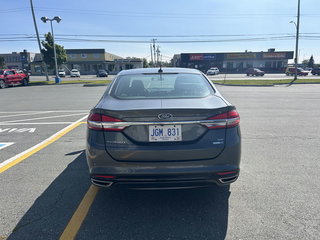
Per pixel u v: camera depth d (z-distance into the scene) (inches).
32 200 118.6
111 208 111.5
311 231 93.8
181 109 94.3
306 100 451.5
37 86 965.8
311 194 120.6
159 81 130.7
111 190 127.6
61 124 282.8
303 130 239.8
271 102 428.5
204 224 99.3
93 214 107.2
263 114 320.2
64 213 108.0
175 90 120.0
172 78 135.0
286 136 219.8
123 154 95.2
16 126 274.4
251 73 1744.6
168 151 94.2
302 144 197.5
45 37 1366.9
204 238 91.4
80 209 110.8
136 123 94.7
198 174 95.3
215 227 97.3
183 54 2444.6
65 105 438.6
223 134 97.5
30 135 235.6
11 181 138.7
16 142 213.0
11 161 168.7
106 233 94.9
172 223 100.4
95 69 2559.1
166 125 94.8
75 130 253.4
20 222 101.8
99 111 97.8
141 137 95.3
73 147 197.9
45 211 109.6
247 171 147.5
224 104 103.6
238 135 100.7
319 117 299.4
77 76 1793.8
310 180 135.5
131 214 106.9
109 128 96.1
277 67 2405.3
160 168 94.7
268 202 114.0
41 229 97.4
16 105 451.2
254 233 93.4
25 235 94.0
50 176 144.6
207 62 2453.2
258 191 124.1
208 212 107.3
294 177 139.3
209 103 103.9
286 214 104.7
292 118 295.0
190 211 108.3
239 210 108.3
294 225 97.5
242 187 128.3
